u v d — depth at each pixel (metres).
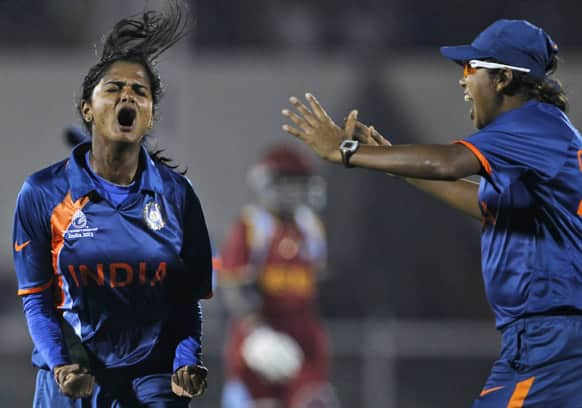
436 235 47.94
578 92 51.31
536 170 12.89
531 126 13.07
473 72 13.66
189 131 51.62
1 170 52.16
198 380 12.65
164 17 13.65
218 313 42.91
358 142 13.32
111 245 12.62
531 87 13.53
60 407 12.95
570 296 12.91
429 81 51.72
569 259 12.95
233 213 51.25
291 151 31.52
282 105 52.09
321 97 52.06
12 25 53.84
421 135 51.31
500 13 54.31
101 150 12.80
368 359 38.81
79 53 53.62
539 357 12.90
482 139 12.97
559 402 12.80
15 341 46.31
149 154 13.46
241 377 30.59
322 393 30.89
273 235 30.78
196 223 13.18
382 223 48.00
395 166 12.99
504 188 12.89
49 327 12.66
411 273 47.34
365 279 47.00
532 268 13.02
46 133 52.56
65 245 12.61
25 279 12.83
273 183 30.73
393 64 52.44
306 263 31.02
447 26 54.31
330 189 48.56
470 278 47.19
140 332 12.93
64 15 53.88
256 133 51.78
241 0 53.88
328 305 46.12
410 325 45.25
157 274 12.76
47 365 12.87
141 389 12.91
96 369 12.91
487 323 45.72
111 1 51.19
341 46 53.66
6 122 52.53
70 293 12.75
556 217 12.96
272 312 30.69
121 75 12.73
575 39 53.84
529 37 13.50
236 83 52.09
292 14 54.34
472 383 39.28
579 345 12.83
